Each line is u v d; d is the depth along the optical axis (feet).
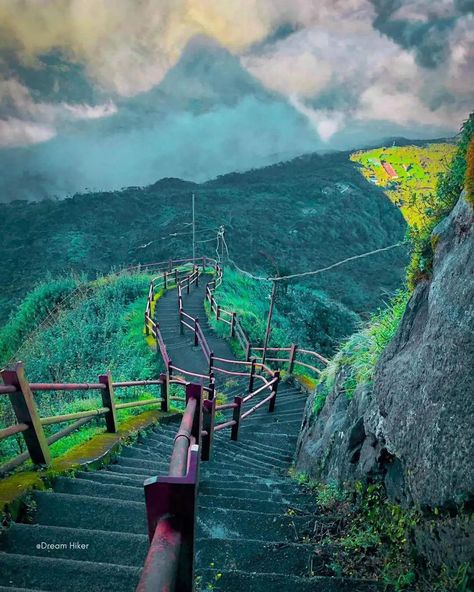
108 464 15.23
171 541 3.89
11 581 7.66
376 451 10.94
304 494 13.58
